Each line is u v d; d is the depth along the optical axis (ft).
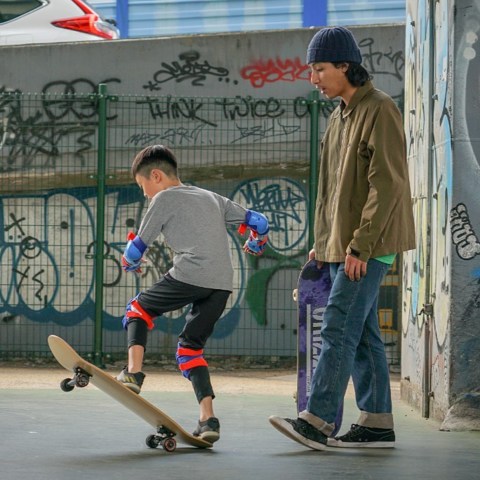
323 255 43.37
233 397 64.28
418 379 57.77
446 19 51.55
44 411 54.08
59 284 86.28
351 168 41.70
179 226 43.14
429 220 55.21
